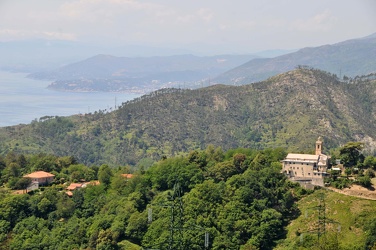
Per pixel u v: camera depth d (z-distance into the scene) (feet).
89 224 602.85
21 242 573.33
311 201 602.44
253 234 553.23
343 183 617.21
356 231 513.86
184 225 534.78
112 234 550.36
